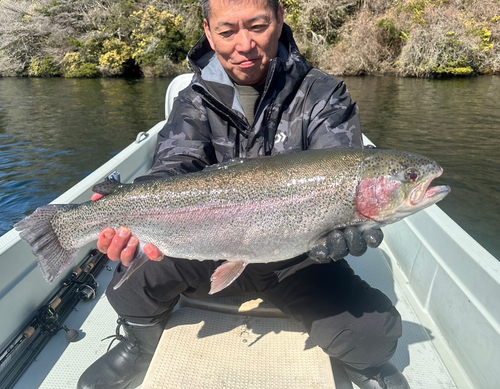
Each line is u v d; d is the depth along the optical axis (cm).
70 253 65
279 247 61
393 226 104
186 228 62
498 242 179
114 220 64
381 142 321
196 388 58
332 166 60
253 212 61
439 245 79
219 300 73
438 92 536
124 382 66
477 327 65
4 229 204
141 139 132
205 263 68
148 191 63
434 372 69
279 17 70
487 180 243
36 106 520
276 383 59
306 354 64
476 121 378
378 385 62
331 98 70
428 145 312
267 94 69
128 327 65
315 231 61
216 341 66
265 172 61
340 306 59
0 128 402
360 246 56
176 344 65
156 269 63
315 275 63
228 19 64
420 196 59
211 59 76
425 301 83
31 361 72
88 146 340
